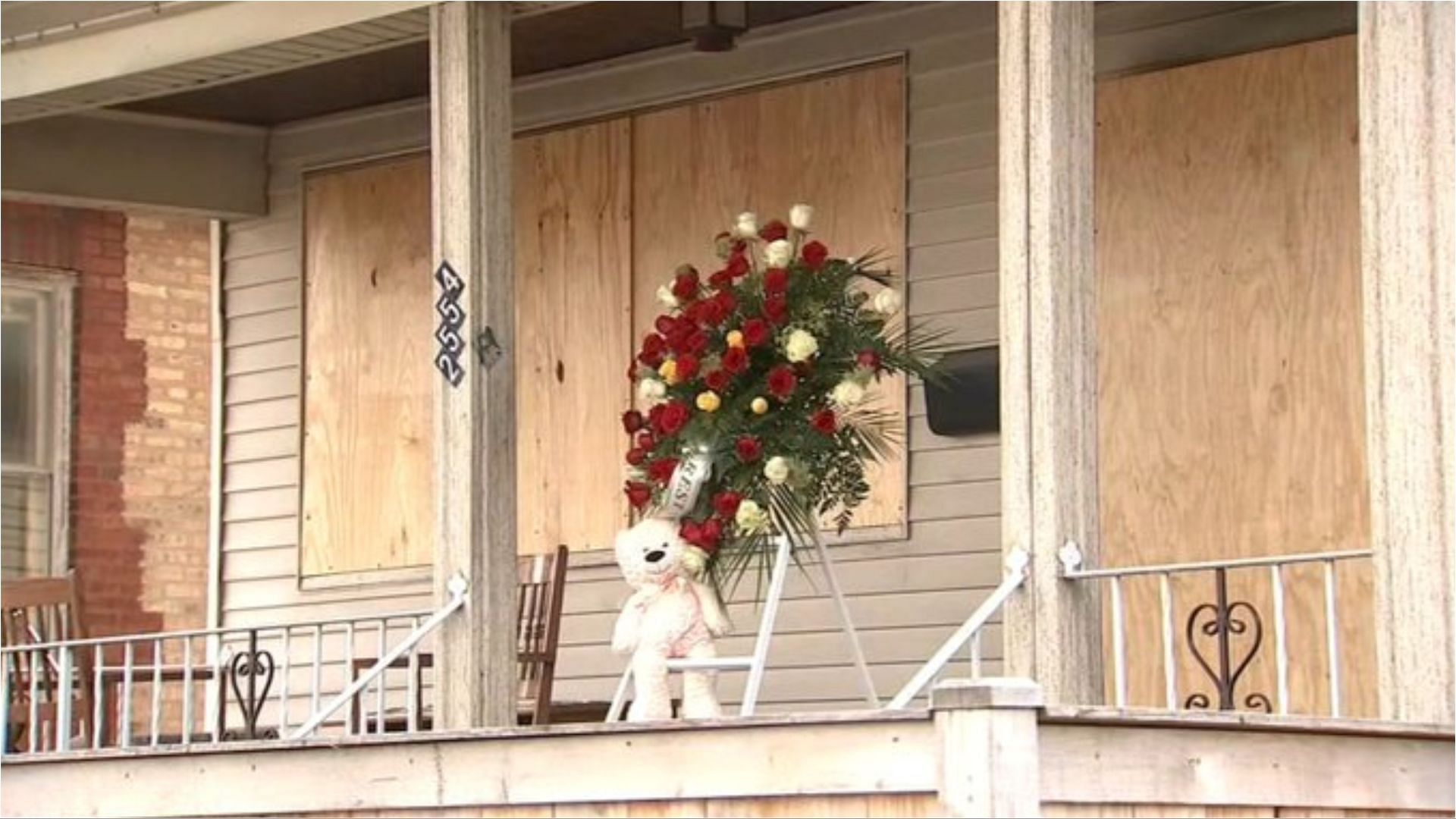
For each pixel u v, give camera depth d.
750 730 7.49
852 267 9.08
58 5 11.71
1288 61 11.25
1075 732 7.12
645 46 13.17
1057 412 9.20
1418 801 8.04
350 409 14.35
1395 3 8.57
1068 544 9.16
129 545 18.31
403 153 14.25
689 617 8.59
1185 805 7.38
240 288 14.91
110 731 13.84
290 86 13.99
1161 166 11.59
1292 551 11.09
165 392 18.56
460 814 8.29
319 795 8.76
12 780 9.80
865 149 12.46
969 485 11.98
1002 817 6.86
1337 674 8.60
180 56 11.57
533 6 10.79
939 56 12.24
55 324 18.05
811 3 12.50
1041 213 9.28
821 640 12.34
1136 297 11.61
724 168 12.96
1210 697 11.23
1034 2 9.35
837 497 8.94
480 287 10.59
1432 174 8.48
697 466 8.67
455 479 10.50
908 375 10.63
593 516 13.25
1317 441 11.05
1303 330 11.13
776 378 8.68
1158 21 11.68
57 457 18.00
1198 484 11.38
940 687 7.00
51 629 12.55
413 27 11.42
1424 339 8.44
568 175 13.52
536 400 13.52
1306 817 7.73
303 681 14.41
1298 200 11.19
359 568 14.23
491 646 10.45
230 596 14.80
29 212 17.92
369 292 14.34
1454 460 8.35
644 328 13.19
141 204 14.38
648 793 7.74
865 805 7.20
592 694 13.09
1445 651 8.31
